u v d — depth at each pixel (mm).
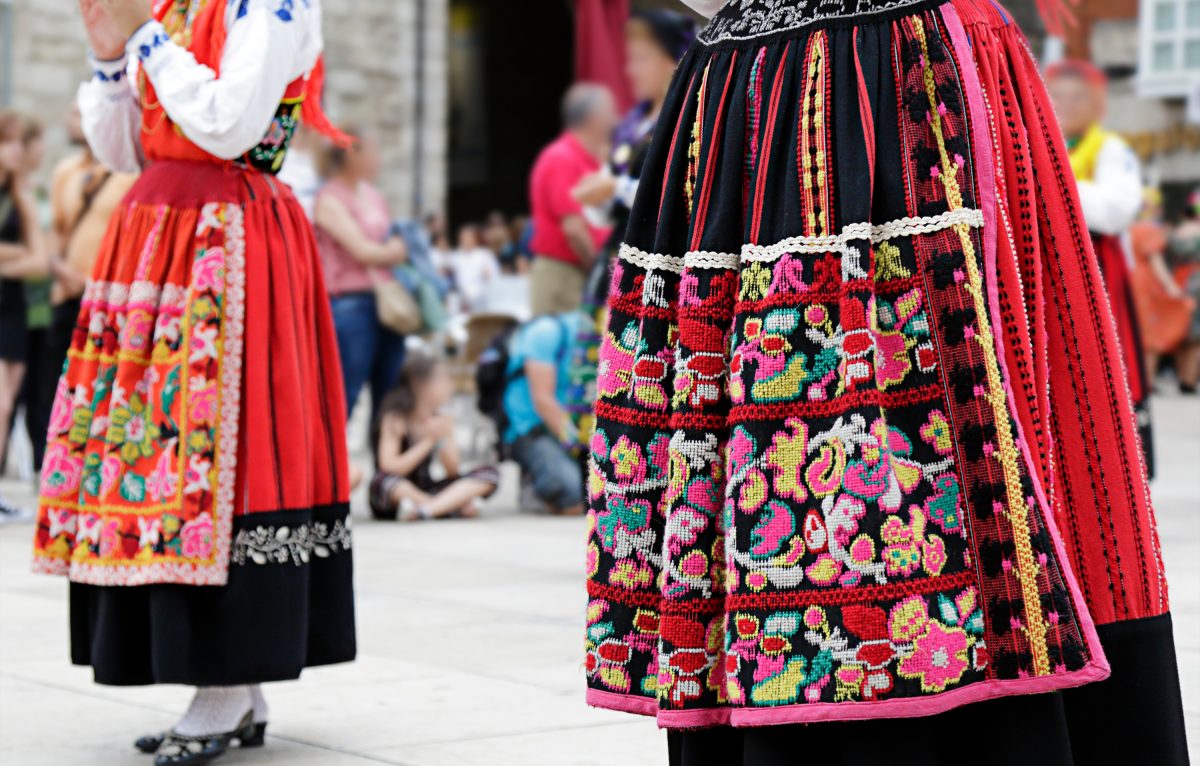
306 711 3979
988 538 2139
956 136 2195
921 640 2096
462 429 12984
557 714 3904
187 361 3434
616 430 2346
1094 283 2375
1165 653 2369
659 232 2338
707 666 2238
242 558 3438
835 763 2215
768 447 2158
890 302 2182
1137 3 22375
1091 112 6980
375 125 19812
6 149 8320
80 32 16250
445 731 3752
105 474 3447
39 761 3557
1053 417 2342
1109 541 2332
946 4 2268
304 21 3498
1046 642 2129
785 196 2195
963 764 2236
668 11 6332
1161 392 17656
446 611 5273
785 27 2279
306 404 3547
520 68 29375
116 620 3463
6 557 6453
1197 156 22250
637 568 2328
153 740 3635
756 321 2189
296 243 3604
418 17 19969
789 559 2135
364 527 7590
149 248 3477
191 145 3506
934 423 2154
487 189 29391
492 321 10961
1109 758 2357
